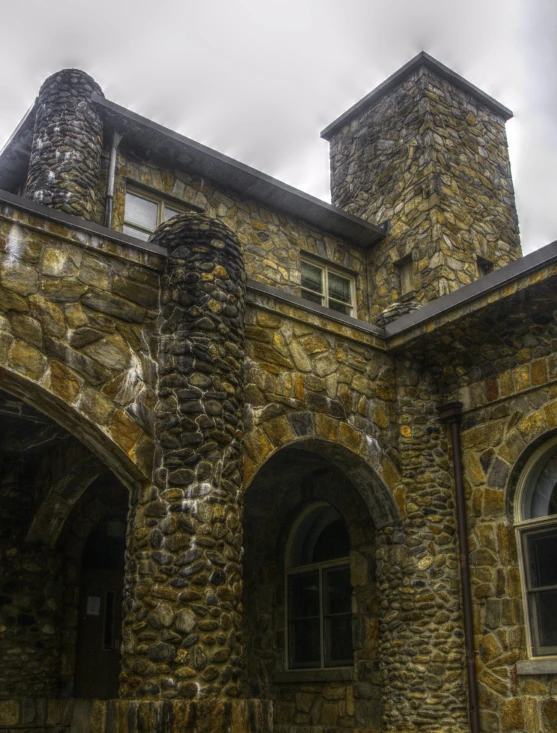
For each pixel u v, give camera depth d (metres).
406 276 12.98
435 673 8.51
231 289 7.82
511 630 8.34
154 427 7.28
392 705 8.69
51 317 7.01
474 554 8.95
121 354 7.32
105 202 10.48
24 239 7.06
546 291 8.30
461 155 13.52
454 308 9.06
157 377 7.47
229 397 7.45
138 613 6.64
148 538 6.86
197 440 7.11
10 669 9.46
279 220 12.56
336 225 12.99
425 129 13.30
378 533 9.43
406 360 9.87
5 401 8.57
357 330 9.55
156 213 11.34
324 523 11.12
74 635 10.09
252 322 8.59
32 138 11.26
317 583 10.80
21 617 9.73
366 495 9.45
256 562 11.36
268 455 8.23
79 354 7.07
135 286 7.64
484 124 14.28
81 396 6.97
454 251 12.56
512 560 8.60
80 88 10.39
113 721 6.35
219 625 6.65
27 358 6.77
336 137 15.26
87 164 10.09
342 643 10.23
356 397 9.30
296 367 8.81
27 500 10.21
